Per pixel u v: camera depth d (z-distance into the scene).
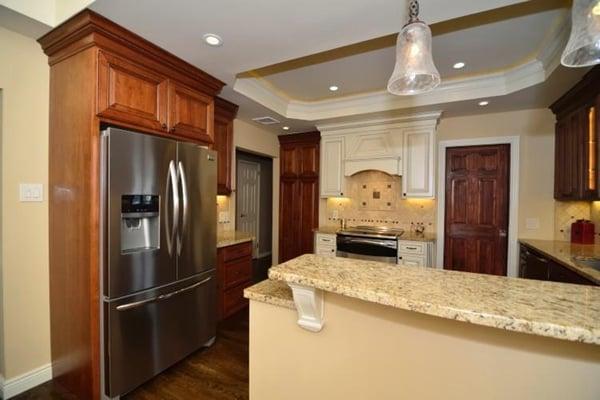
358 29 1.80
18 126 1.89
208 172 2.44
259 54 2.10
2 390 1.86
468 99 3.04
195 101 2.42
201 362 2.32
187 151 2.23
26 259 1.93
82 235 1.80
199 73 2.36
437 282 0.99
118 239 1.79
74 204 1.84
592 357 0.75
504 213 3.54
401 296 0.86
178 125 2.25
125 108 1.89
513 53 2.48
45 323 2.02
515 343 0.83
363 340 1.06
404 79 1.46
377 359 1.04
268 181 6.24
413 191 3.71
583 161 2.53
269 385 1.27
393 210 4.14
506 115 3.47
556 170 3.15
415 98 3.28
